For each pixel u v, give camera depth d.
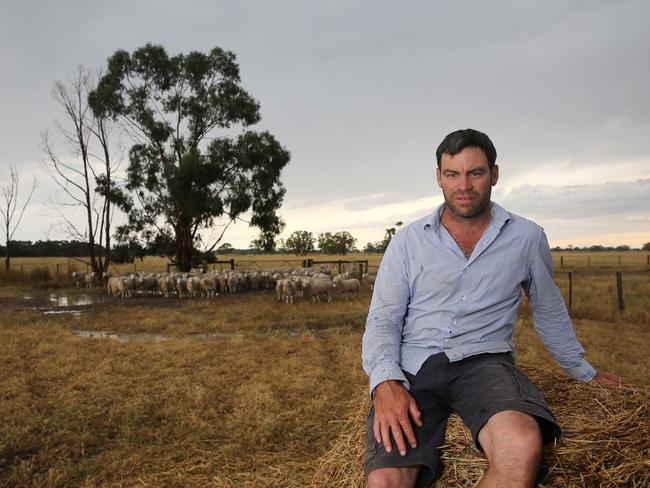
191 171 32.34
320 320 13.62
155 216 36.59
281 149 36.03
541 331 2.30
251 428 5.01
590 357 8.30
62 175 32.16
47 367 8.01
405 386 1.95
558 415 2.34
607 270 38.31
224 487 3.67
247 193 34.91
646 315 12.98
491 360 1.96
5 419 5.44
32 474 4.20
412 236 2.11
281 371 7.45
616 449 2.01
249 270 29.64
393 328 2.07
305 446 4.57
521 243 2.05
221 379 7.07
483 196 2.00
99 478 4.04
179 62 36.12
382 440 1.82
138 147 35.88
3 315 15.74
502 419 1.67
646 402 2.36
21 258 92.69
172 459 4.38
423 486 1.90
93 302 20.83
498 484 1.58
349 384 6.80
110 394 6.37
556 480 1.90
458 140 2.00
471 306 2.00
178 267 36.38
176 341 10.34
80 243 36.44
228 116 36.91
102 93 32.94
